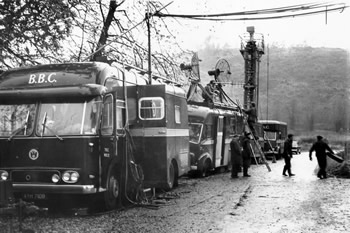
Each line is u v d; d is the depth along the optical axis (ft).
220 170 83.20
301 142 262.88
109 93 38.34
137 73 49.32
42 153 35.86
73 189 35.09
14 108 37.24
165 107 46.42
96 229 30.99
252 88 136.05
